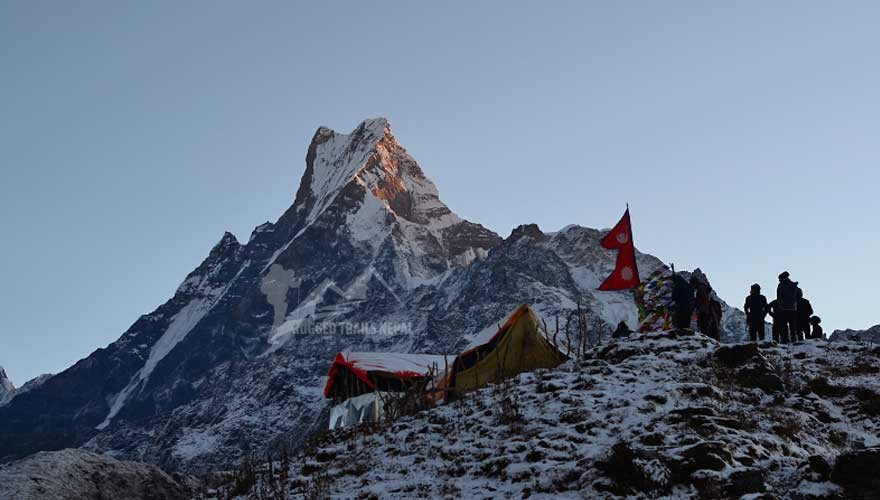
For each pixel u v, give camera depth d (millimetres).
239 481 26375
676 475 19266
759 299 33156
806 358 29109
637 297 36062
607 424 22844
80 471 28750
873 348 29359
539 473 20766
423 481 21969
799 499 17922
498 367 31562
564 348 35531
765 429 22594
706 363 27391
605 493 19188
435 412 26922
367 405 41781
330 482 23500
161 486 29688
